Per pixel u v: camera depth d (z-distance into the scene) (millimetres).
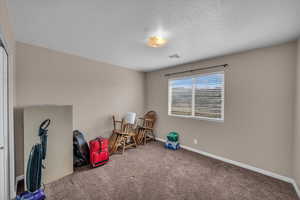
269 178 2139
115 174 2232
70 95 2734
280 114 2113
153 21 1568
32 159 1719
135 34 1882
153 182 2025
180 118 3521
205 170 2373
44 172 1983
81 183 1993
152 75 4238
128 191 1825
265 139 2252
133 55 2771
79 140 2525
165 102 3891
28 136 1897
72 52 2613
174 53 2615
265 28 1681
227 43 2135
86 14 1438
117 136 3309
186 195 1758
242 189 1880
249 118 2408
